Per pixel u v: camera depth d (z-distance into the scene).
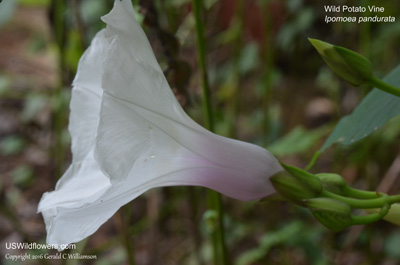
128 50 0.35
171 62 0.45
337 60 0.37
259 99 0.94
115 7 0.35
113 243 0.74
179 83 0.45
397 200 0.37
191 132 0.37
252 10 1.01
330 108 0.99
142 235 0.81
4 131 1.06
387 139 0.73
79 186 0.38
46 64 0.98
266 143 0.76
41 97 0.89
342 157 0.79
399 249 0.68
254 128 0.89
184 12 0.73
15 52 1.12
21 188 0.93
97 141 0.34
